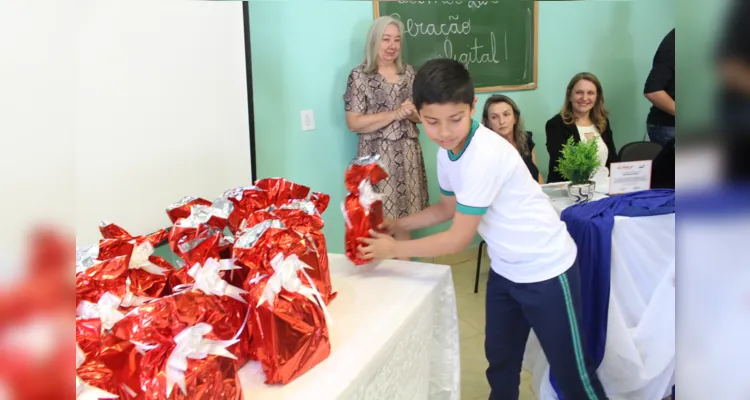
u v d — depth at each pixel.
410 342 1.18
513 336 1.59
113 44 1.37
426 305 1.26
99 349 0.73
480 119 3.37
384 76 2.74
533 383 1.95
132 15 1.44
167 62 1.58
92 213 1.32
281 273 0.90
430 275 1.38
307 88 2.70
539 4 3.37
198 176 1.75
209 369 0.73
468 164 1.31
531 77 3.45
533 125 3.54
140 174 1.49
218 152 1.85
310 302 0.93
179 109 1.64
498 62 3.33
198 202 1.11
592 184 2.09
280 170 2.64
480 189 1.30
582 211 1.84
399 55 2.76
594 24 3.49
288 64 2.59
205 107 1.77
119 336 0.75
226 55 1.86
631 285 1.83
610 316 1.78
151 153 1.53
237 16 1.90
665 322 1.77
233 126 1.92
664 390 1.82
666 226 1.79
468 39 3.22
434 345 1.42
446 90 1.19
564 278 1.41
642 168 2.11
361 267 1.44
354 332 1.06
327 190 2.87
